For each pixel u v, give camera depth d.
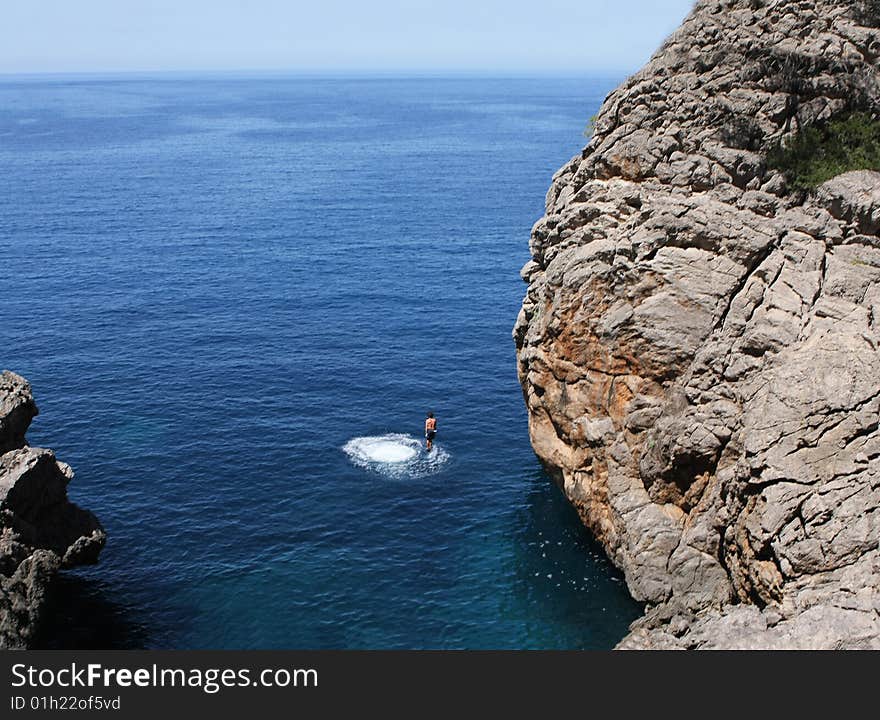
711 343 41.12
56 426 64.75
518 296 99.44
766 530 34.47
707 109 45.44
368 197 164.62
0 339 83.62
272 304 96.06
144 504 53.84
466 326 88.62
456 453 60.44
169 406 68.50
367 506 53.47
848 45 45.16
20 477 41.47
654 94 46.59
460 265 113.31
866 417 34.91
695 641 34.22
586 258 44.88
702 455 40.06
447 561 47.81
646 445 42.53
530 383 50.22
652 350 42.25
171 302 96.50
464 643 41.09
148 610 43.75
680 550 40.94
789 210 42.94
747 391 39.00
